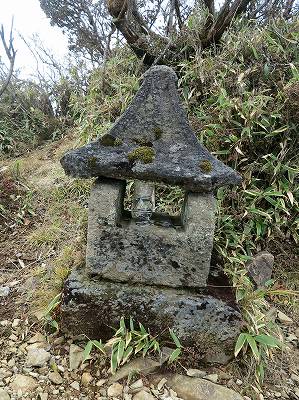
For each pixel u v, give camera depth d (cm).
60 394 176
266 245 282
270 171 281
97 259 192
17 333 208
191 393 178
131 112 179
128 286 195
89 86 449
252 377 193
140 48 368
